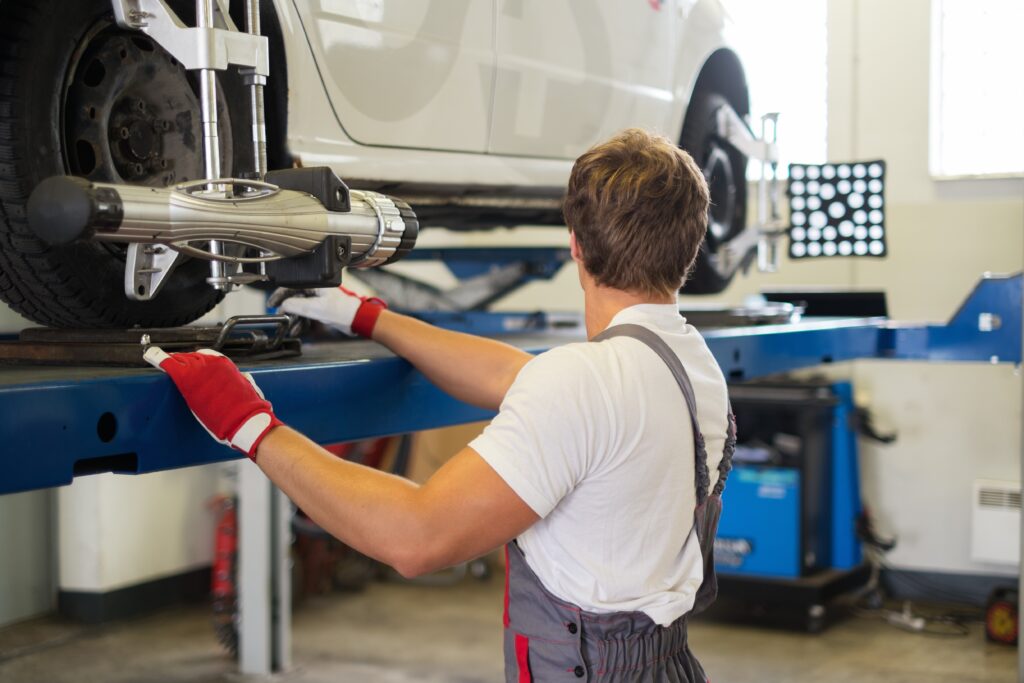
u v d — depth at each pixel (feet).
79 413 4.37
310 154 7.25
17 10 5.50
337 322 6.46
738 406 19.15
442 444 22.25
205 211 4.66
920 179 20.07
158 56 6.22
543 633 4.93
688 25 12.10
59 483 4.31
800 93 20.75
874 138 20.30
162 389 4.77
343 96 7.48
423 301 12.53
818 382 18.97
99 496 18.28
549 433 4.58
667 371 4.91
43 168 5.62
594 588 4.83
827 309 16.15
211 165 5.20
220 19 5.51
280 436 4.73
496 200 9.41
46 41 5.58
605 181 5.03
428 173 8.31
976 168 19.93
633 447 4.73
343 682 15.92
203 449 5.00
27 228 5.61
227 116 6.41
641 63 11.18
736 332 9.46
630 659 4.90
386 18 7.80
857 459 19.35
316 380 5.65
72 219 4.21
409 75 8.06
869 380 20.24
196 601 19.86
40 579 18.56
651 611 4.89
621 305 5.19
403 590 20.84
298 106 7.11
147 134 6.19
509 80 9.14
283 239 5.01
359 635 18.12
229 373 4.77
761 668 16.37
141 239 4.51
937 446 19.88
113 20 5.96
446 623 18.81
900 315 20.27
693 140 12.71
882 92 20.21
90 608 18.45
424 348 6.31
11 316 16.62
